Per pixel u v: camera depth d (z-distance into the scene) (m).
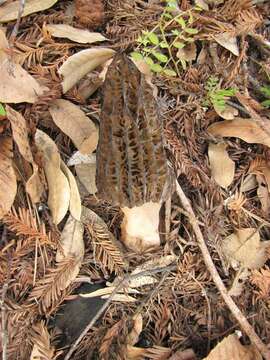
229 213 0.25
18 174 0.22
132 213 0.23
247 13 0.25
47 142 0.22
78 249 0.23
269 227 0.25
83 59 0.23
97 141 0.23
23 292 0.23
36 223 0.23
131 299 0.24
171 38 0.25
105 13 0.25
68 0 0.25
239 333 0.24
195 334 0.24
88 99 0.24
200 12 0.25
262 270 0.24
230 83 0.25
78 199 0.22
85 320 0.23
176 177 0.24
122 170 0.21
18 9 0.23
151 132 0.20
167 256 0.24
